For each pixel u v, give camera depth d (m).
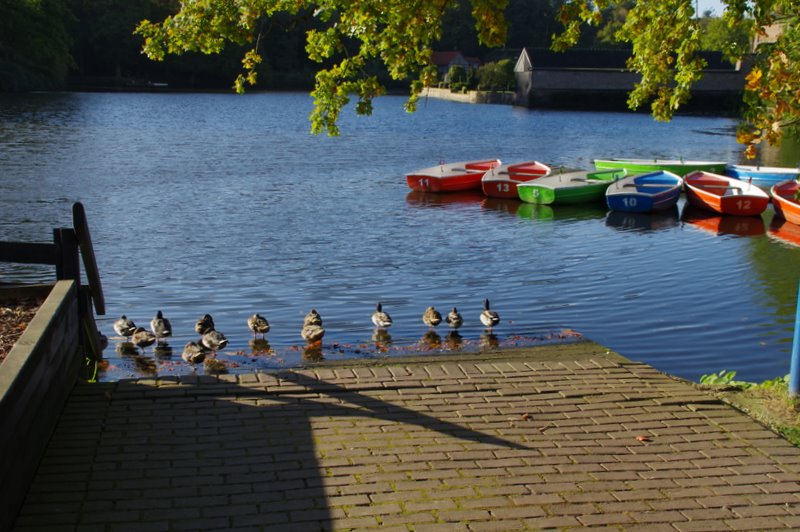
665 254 24.17
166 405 8.07
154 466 6.79
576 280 20.27
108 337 14.48
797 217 29.70
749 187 33.00
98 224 26.30
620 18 109.12
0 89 91.69
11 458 5.86
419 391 8.62
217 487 6.46
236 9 10.09
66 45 101.62
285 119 73.00
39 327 7.12
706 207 32.53
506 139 61.28
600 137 64.44
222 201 31.47
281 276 20.12
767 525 6.09
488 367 9.41
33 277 19.11
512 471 6.84
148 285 19.05
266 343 14.40
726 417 8.14
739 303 18.22
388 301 17.83
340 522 5.96
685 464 7.07
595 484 6.65
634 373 9.34
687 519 6.14
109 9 112.75
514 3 142.12
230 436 7.39
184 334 14.98
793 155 52.97
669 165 40.25
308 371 9.07
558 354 13.07
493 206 33.12
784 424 8.01
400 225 28.22
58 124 60.41
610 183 34.56
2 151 44.00
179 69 119.62
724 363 14.18
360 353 13.66
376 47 9.86
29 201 30.06
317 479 6.62
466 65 136.62
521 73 113.56
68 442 7.18
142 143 50.84
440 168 38.28
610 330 15.94
